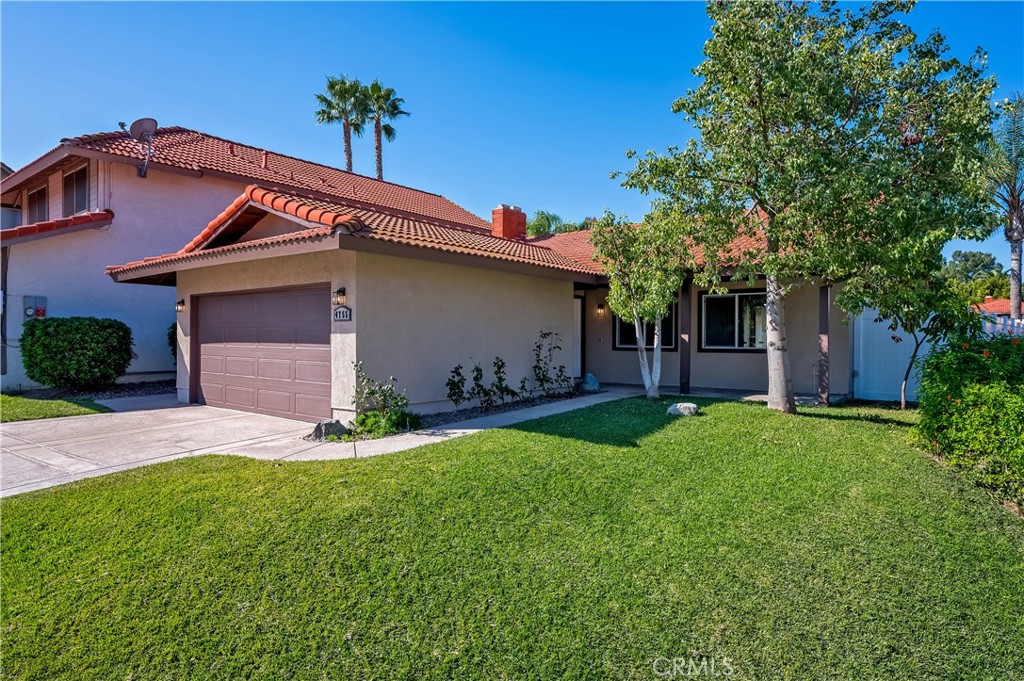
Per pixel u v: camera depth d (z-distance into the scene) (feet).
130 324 49.08
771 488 17.49
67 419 32.42
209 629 11.10
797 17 25.30
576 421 27.48
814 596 12.04
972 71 24.84
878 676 9.98
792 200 25.26
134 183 49.16
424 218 63.57
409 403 30.60
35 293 44.14
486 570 12.98
